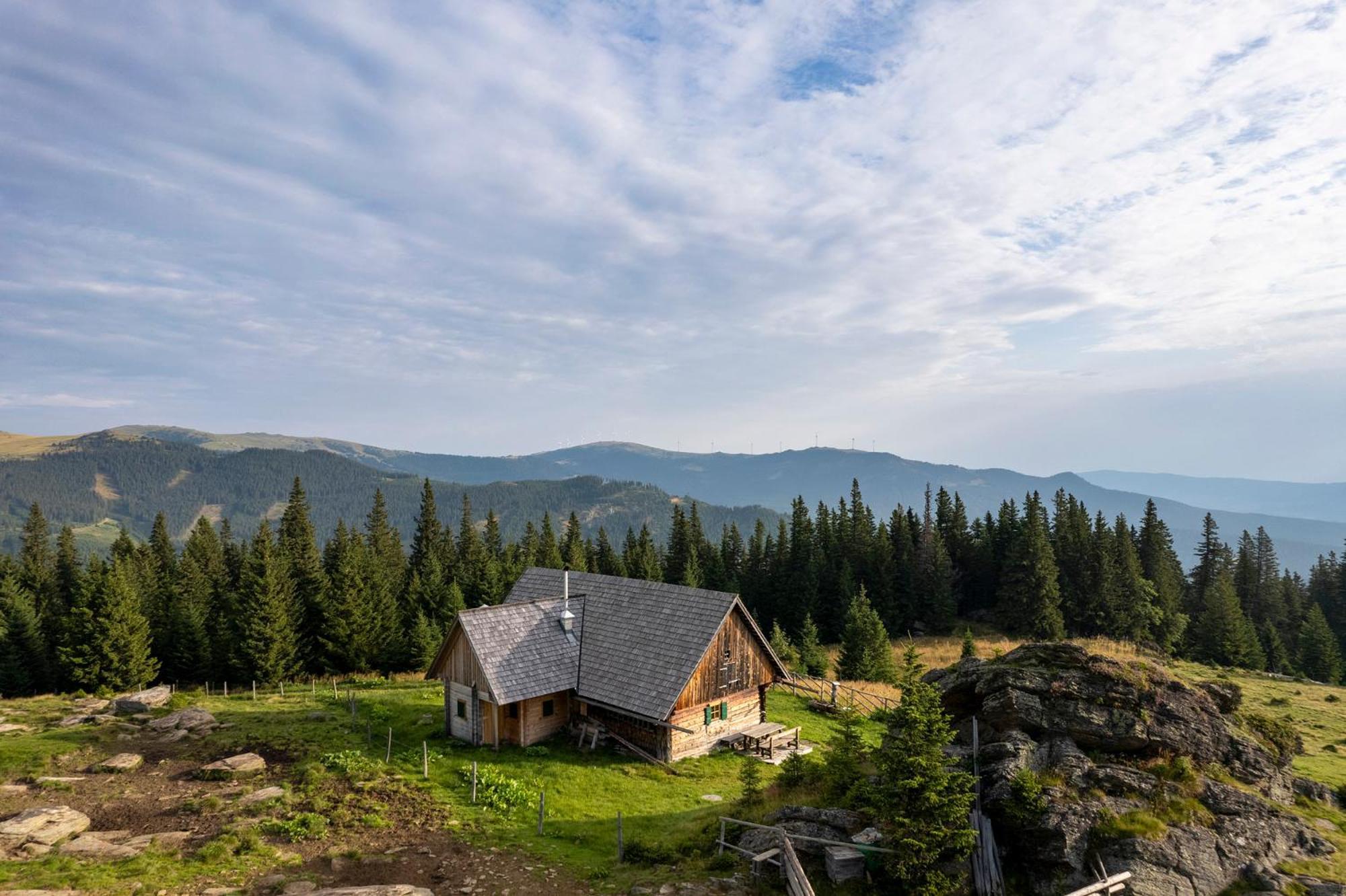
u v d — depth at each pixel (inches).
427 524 4259.4
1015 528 4087.1
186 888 743.7
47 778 1070.4
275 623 2290.8
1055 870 703.7
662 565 4581.7
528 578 1856.5
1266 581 4227.4
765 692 1571.1
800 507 4603.8
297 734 1358.3
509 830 973.2
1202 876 693.3
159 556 3602.4
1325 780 1095.0
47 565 3344.0
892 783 706.8
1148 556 3954.2
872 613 2669.8
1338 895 679.7
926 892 670.5
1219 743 864.9
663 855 850.8
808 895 690.2
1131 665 926.4
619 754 1341.0
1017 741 828.6
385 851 884.0
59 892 695.7
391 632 2659.9
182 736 1321.4
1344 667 3297.2
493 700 1317.7
